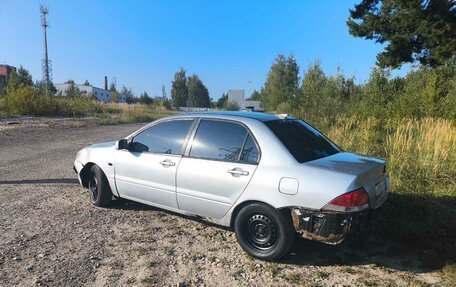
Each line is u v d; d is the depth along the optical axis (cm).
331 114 1625
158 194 540
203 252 467
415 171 716
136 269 422
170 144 536
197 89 9744
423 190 664
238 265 434
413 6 1484
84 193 719
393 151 851
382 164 464
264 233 440
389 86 1848
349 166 427
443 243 486
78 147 1316
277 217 424
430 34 1539
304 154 449
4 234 513
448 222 537
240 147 467
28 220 568
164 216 593
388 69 1878
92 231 529
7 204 645
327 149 494
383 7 1738
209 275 411
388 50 1761
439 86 1547
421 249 475
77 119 2570
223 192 464
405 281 398
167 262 440
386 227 529
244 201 446
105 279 399
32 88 2877
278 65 5503
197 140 509
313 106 1666
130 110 3700
